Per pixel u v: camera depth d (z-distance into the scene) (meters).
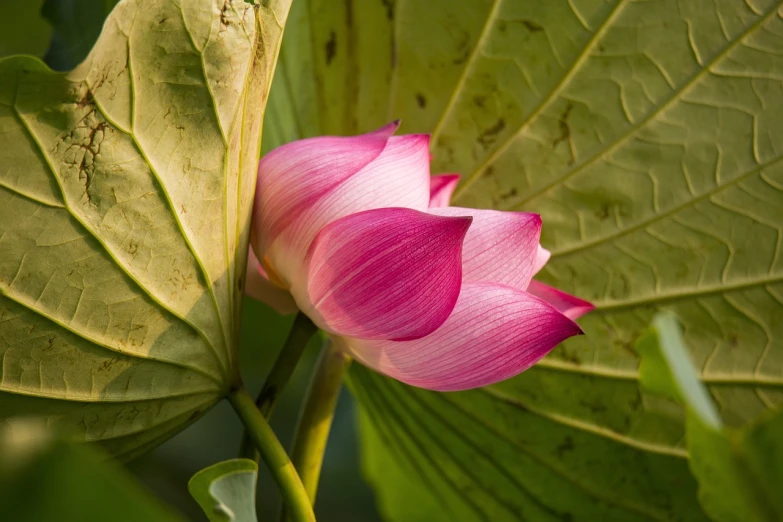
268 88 0.78
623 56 0.84
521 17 0.84
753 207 0.84
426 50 0.85
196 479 0.74
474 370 0.78
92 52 0.73
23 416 0.75
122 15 0.73
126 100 0.74
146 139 0.74
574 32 0.83
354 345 0.79
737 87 0.83
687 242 0.85
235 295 0.79
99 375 0.76
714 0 0.82
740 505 0.74
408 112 0.86
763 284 0.85
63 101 0.73
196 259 0.76
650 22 0.83
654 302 0.86
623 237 0.86
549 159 0.86
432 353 0.78
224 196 0.77
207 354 0.78
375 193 0.78
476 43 0.84
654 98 0.84
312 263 0.78
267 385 0.81
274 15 0.77
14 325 0.74
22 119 0.72
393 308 0.76
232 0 0.75
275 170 0.79
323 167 0.78
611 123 0.85
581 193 0.86
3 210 0.73
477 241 0.78
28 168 0.73
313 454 0.86
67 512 0.67
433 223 0.75
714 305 0.86
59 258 0.74
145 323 0.76
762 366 0.86
